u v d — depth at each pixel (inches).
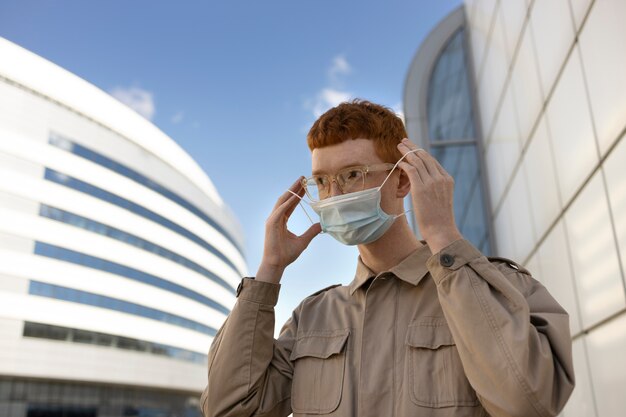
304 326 57.8
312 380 52.2
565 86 142.9
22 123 1185.4
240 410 53.3
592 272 130.7
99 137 1366.9
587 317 136.4
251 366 54.1
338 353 51.6
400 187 53.9
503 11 218.4
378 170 51.4
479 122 286.4
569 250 148.2
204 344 1606.8
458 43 309.7
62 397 1214.9
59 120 1270.9
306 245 59.2
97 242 1295.5
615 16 106.5
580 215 137.0
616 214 112.3
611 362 121.0
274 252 57.6
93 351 1233.4
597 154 121.9
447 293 43.6
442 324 47.9
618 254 113.0
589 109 125.1
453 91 300.2
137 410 1382.9
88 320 1234.0
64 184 1245.7
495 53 237.6
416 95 302.5
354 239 52.6
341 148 52.3
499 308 41.1
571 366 42.0
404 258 53.8
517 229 213.9
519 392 38.2
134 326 1349.7
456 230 46.1
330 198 52.1
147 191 1488.7
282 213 58.8
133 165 1457.9
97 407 1283.2
